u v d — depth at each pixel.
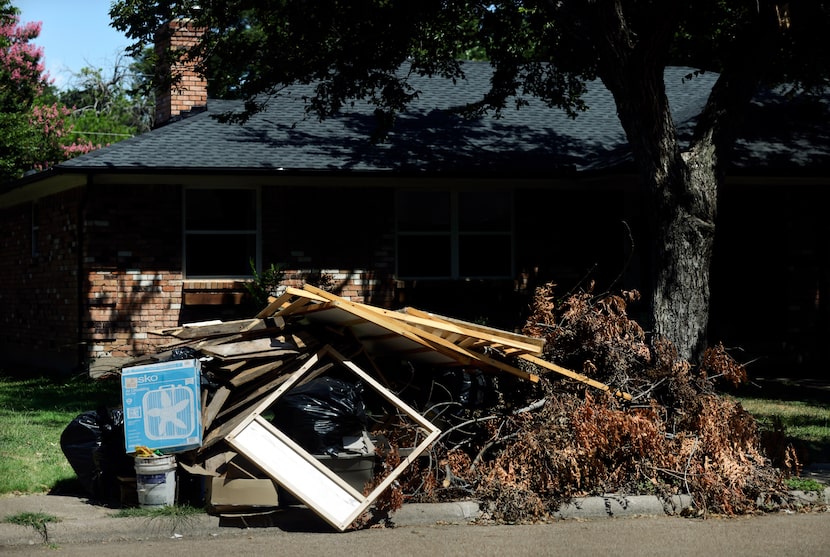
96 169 16.09
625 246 18.92
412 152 18.17
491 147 18.84
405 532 7.73
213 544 7.29
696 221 11.27
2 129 29.22
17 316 21.64
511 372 9.05
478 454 8.82
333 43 15.85
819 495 8.83
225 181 17.42
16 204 21.72
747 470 8.77
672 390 9.62
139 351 17.09
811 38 14.78
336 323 8.96
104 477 8.34
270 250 17.64
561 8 11.94
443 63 17.12
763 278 19.34
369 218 18.08
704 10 15.31
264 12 16.19
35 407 13.59
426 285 18.20
